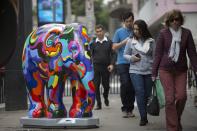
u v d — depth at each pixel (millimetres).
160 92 9539
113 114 13070
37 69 10156
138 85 10461
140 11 35531
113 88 24391
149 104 9469
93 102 10188
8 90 14586
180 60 8820
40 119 10219
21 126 10523
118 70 11812
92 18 28859
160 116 12320
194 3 19969
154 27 28609
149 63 10516
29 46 10195
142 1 34156
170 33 8875
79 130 9914
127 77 11680
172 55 8773
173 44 8789
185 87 8828
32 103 10516
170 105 8719
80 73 9875
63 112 10219
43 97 10461
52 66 9883
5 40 3379
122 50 11711
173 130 8734
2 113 13883
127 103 12008
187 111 13070
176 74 8875
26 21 14562
